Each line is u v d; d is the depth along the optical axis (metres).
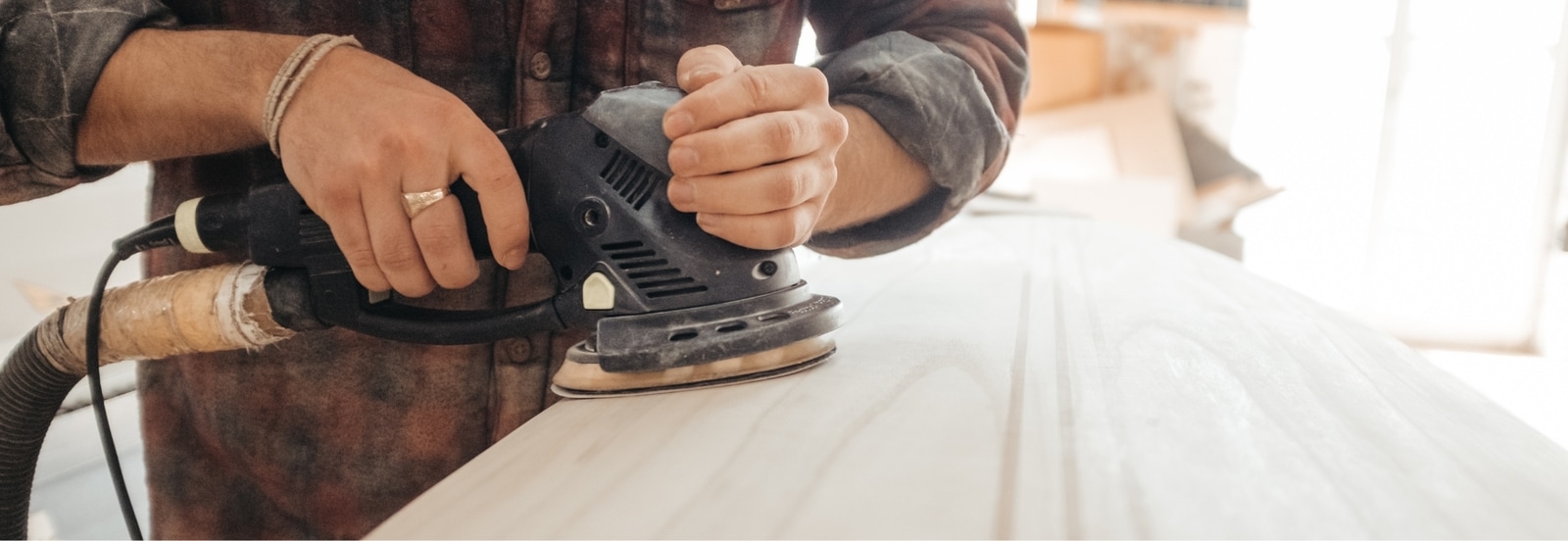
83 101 0.68
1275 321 0.92
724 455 0.55
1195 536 0.44
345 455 0.96
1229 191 3.23
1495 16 3.03
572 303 0.71
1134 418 0.61
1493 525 0.46
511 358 0.95
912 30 1.08
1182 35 3.10
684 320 0.69
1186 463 0.53
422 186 0.65
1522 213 3.22
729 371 0.69
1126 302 1.02
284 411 0.96
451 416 0.95
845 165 0.90
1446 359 3.27
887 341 0.82
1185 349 0.79
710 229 0.68
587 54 0.94
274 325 0.75
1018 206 2.30
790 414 0.62
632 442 0.57
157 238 0.75
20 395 0.77
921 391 0.67
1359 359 0.78
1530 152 3.14
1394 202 3.27
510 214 0.68
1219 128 3.18
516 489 0.50
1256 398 0.65
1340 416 0.62
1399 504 0.48
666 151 0.68
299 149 0.67
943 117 0.94
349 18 0.88
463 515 0.47
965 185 1.02
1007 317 0.93
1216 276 1.23
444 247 0.67
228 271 0.75
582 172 0.70
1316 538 0.44
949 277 1.21
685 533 0.44
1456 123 3.17
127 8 0.70
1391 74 3.11
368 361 0.94
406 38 0.89
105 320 0.75
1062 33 3.13
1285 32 3.08
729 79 0.68
